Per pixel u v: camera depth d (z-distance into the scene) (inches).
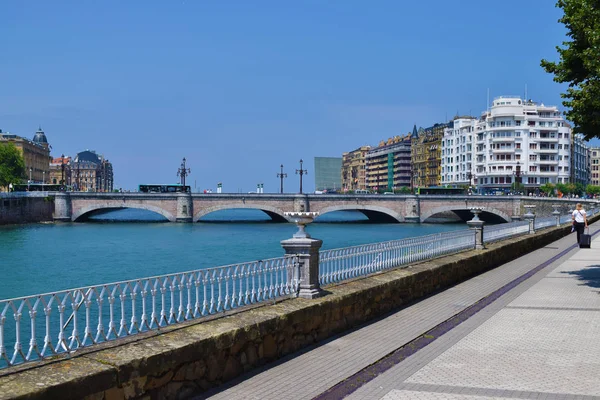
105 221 5039.4
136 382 337.4
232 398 374.3
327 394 383.6
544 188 5836.6
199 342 381.7
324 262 605.0
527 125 6171.3
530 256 1261.1
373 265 712.4
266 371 431.2
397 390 391.5
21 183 6274.6
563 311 650.2
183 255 2522.1
